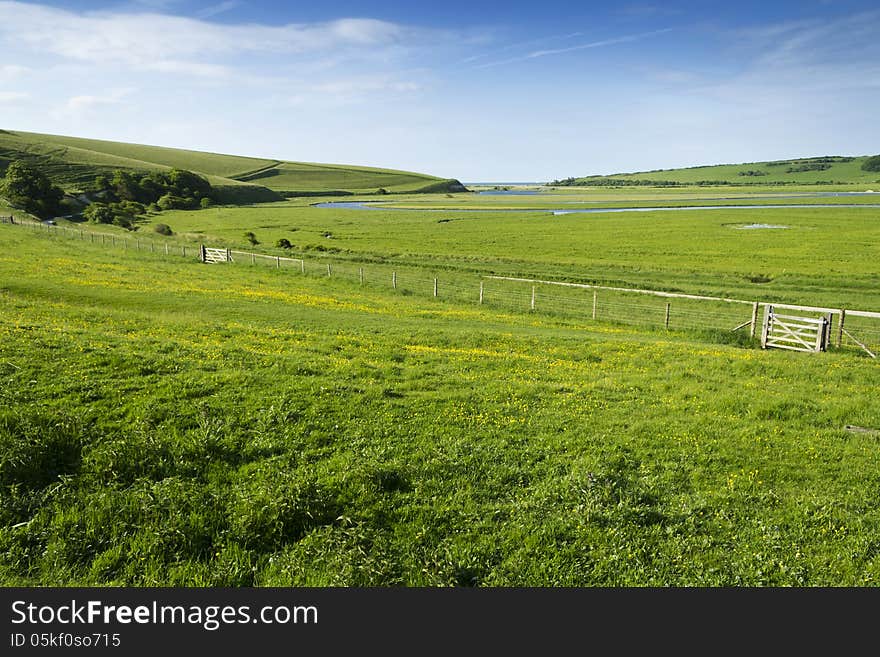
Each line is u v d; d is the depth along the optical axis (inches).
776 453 606.5
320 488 466.0
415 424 621.3
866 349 1210.6
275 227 5319.9
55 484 447.8
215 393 644.1
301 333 1116.5
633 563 410.3
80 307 1234.0
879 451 617.6
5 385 599.8
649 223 5177.2
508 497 486.3
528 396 751.1
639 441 620.4
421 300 1876.2
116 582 369.4
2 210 4409.5
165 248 3021.7
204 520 424.2
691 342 1320.1
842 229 4340.6
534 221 5713.6
